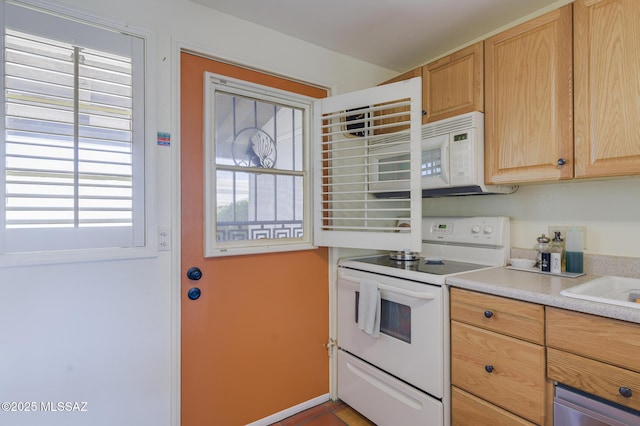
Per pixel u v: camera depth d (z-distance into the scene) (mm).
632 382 1004
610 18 1289
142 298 1523
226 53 1738
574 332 1133
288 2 1658
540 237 1723
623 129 1260
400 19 1825
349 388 2027
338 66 2191
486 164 1716
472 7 1719
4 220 1243
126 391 1487
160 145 1564
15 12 1263
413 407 1623
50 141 1321
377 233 1817
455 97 1846
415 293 1576
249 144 1876
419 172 1684
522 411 1272
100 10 1414
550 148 1469
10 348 1262
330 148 2051
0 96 1234
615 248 1555
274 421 1935
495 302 1360
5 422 1258
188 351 1660
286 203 2012
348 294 2035
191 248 1662
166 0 1573
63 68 1347
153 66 1532
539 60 1503
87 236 1394
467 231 2004
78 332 1384
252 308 1861
